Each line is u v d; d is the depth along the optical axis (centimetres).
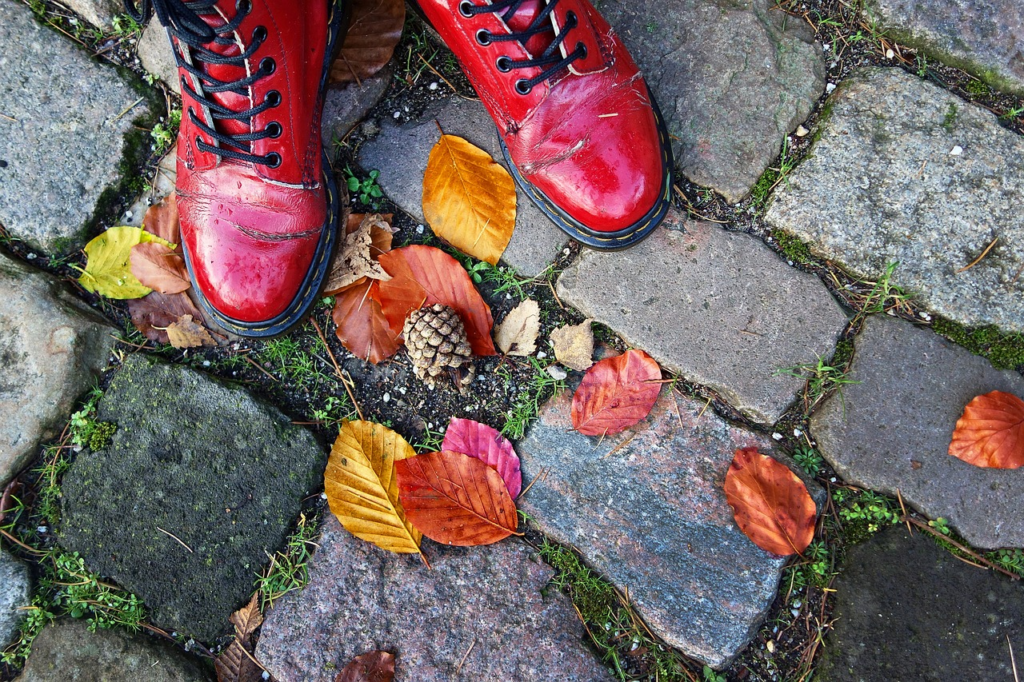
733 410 86
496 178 85
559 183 82
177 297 87
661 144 84
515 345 86
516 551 85
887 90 86
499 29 79
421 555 85
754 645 84
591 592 84
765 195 86
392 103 89
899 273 85
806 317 85
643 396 85
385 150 88
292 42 79
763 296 86
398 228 88
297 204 81
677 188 87
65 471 87
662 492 85
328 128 88
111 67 88
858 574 84
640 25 87
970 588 83
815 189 86
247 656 85
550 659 84
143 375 87
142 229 87
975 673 82
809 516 83
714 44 87
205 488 86
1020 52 85
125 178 88
